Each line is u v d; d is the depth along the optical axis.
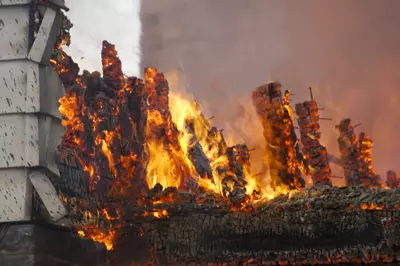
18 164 16.53
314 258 29.58
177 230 30.25
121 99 34.38
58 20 17.81
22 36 17.14
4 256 15.93
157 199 32.25
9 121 16.73
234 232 30.75
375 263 28.73
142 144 35.25
